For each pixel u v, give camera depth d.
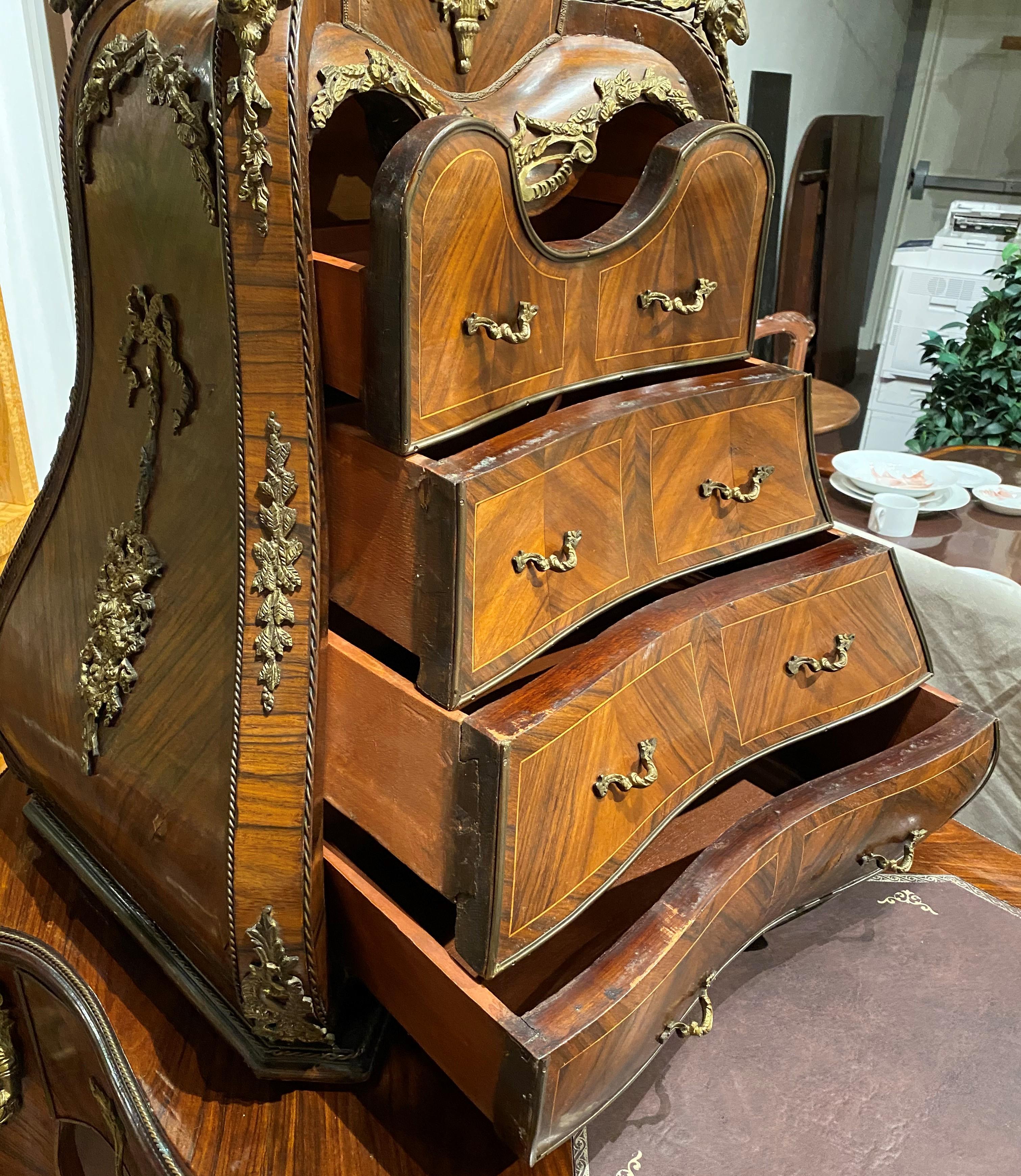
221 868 0.64
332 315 0.57
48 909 0.82
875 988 0.81
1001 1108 0.71
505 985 0.70
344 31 0.59
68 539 0.81
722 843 0.69
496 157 0.55
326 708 0.64
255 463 0.59
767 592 0.75
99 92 0.64
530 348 0.62
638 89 0.73
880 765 0.78
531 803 0.57
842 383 1.87
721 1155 0.66
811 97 1.69
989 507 1.42
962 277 1.65
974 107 1.56
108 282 0.71
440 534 0.56
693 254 0.72
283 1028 0.69
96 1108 0.76
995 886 0.92
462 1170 0.64
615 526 0.68
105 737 0.76
